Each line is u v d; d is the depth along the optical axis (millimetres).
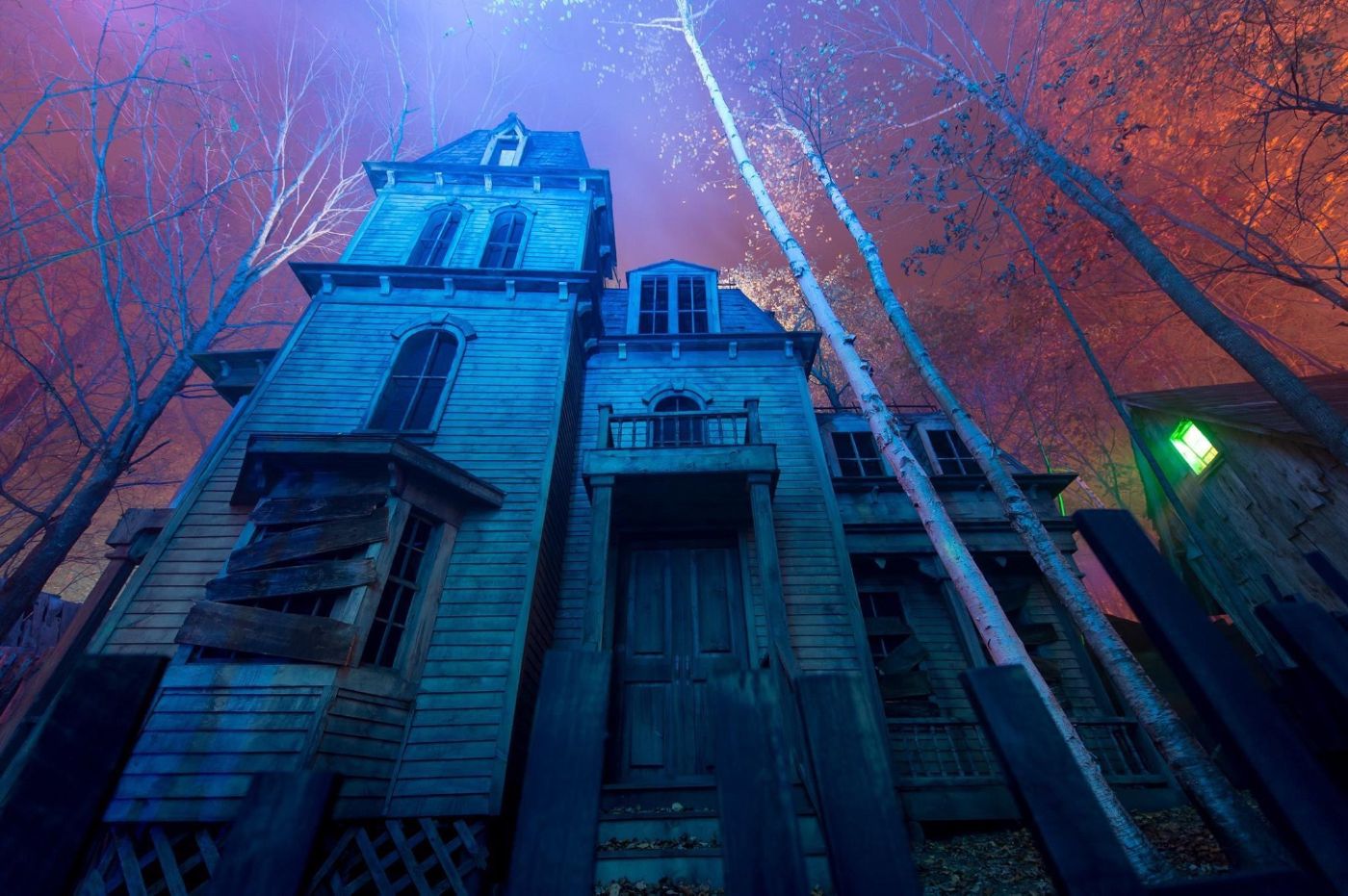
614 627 7637
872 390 7016
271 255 12375
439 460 6863
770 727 1146
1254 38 9227
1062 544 9078
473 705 5840
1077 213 14352
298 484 6598
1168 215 12922
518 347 9508
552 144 14695
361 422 8195
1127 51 11133
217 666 5293
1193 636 1187
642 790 6086
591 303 11039
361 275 10008
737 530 8484
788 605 7664
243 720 5027
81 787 1088
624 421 8047
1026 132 10414
